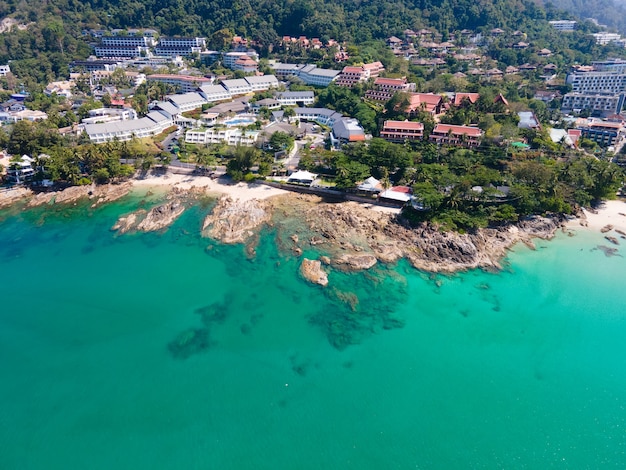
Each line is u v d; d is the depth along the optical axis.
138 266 121.44
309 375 85.94
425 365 88.31
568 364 89.44
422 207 135.50
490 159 164.62
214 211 145.00
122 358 90.19
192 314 102.56
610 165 158.88
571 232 138.00
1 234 139.00
